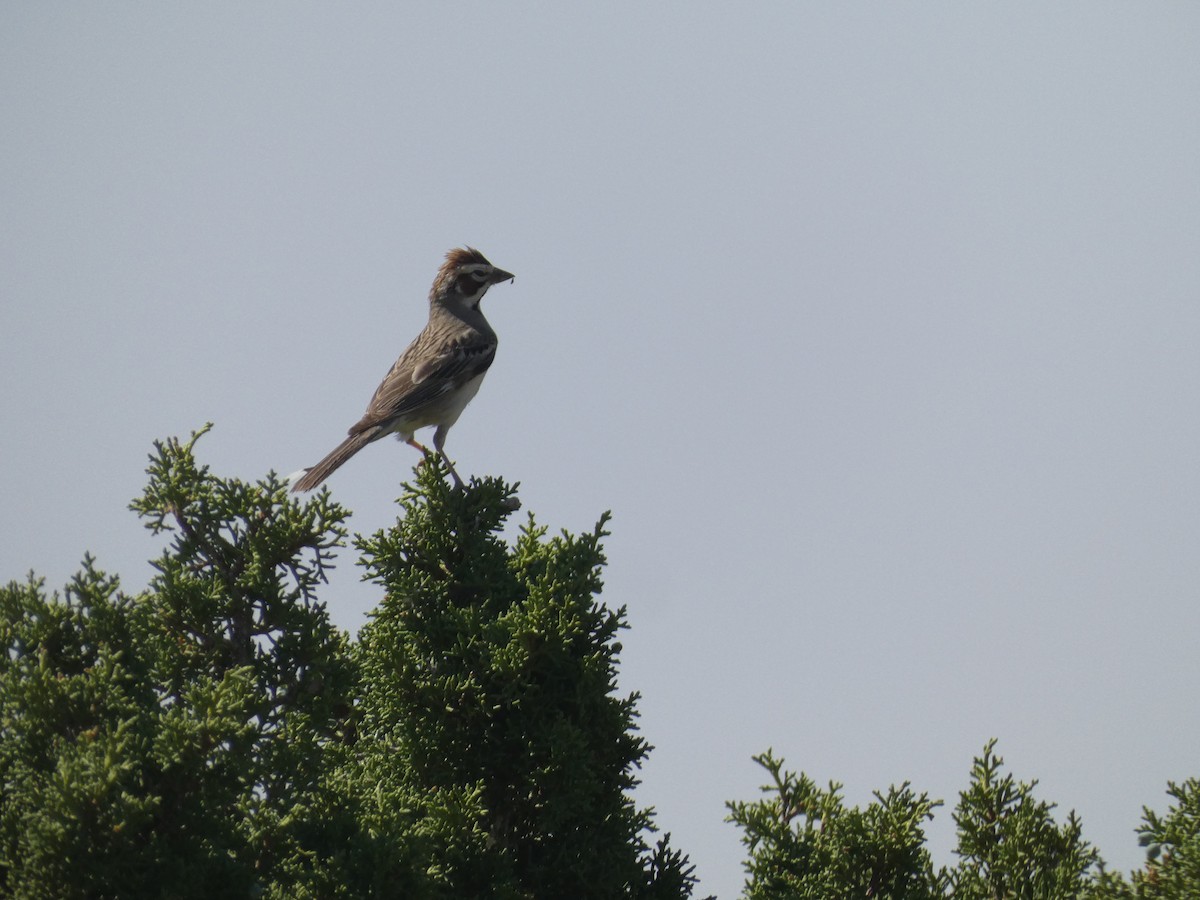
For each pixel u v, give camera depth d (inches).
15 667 426.3
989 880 518.0
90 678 425.7
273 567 503.8
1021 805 522.6
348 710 603.2
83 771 397.4
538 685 547.2
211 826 426.6
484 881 524.7
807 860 537.3
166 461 507.2
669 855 578.2
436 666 555.2
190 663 495.5
